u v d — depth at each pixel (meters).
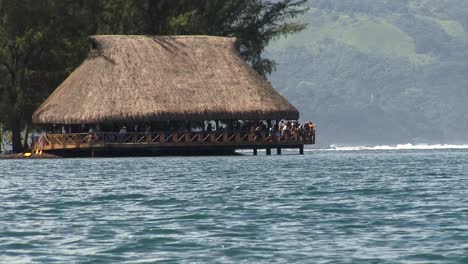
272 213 91.00
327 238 74.12
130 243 72.12
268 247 69.88
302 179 141.00
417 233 76.00
